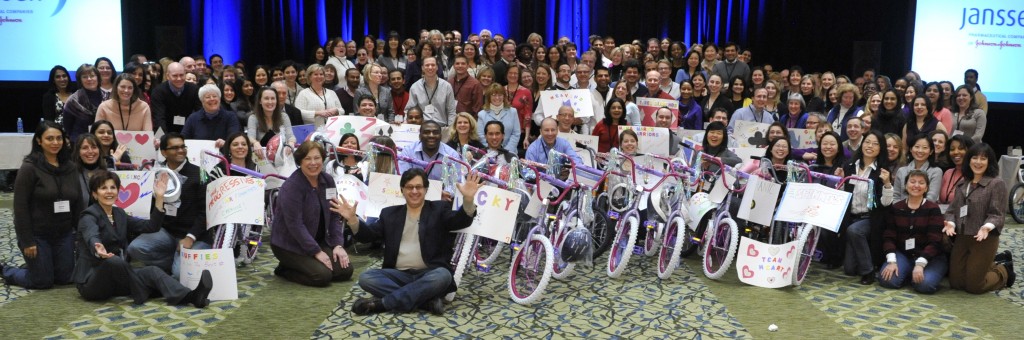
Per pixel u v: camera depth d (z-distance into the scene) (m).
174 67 7.98
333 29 13.65
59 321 4.86
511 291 5.39
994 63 12.20
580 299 5.45
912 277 5.82
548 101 8.41
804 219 5.77
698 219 6.06
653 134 7.62
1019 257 6.98
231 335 4.65
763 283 5.81
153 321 4.88
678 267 6.38
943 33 12.18
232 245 5.64
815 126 8.34
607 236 6.39
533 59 10.38
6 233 7.23
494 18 13.70
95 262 5.30
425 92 8.51
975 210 5.75
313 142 5.62
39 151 5.50
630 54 10.77
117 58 11.38
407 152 6.75
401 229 5.16
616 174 6.04
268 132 7.61
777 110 9.31
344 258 5.68
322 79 8.67
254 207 5.61
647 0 13.88
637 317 5.11
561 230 5.68
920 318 5.21
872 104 8.82
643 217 6.64
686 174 6.12
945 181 6.69
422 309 5.17
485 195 5.14
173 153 5.80
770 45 13.70
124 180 5.72
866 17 13.09
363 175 6.48
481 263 5.64
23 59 11.04
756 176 6.03
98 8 11.23
